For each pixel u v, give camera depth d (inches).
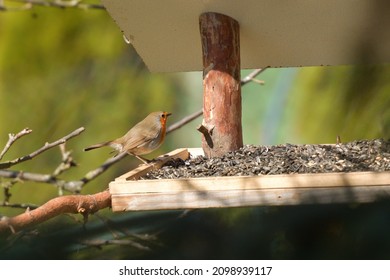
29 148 654.5
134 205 354.3
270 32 422.6
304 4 399.9
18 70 674.8
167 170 394.6
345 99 596.7
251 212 377.4
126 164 663.1
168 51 456.8
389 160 378.9
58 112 669.3
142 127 439.8
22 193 629.3
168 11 415.5
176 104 698.2
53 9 677.9
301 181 339.9
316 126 613.9
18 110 664.4
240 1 395.9
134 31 439.8
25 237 348.2
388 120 554.9
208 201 348.2
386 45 434.3
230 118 402.6
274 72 670.5
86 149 441.7
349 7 402.3
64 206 333.7
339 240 327.6
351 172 340.5
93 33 685.3
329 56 446.6
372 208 323.9
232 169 378.3
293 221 337.7
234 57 405.1
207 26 404.8
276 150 401.7
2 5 519.8
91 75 683.4
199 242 359.3
